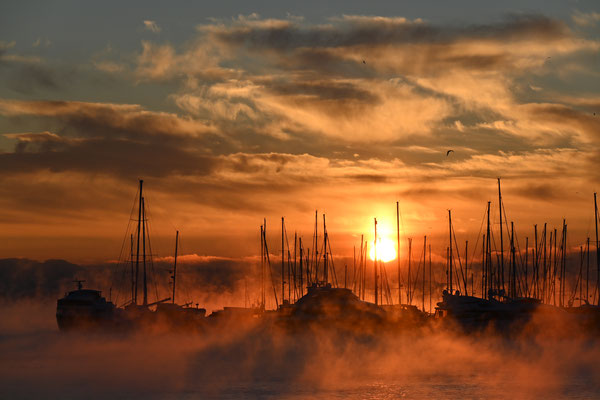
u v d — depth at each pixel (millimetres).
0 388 128875
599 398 117500
